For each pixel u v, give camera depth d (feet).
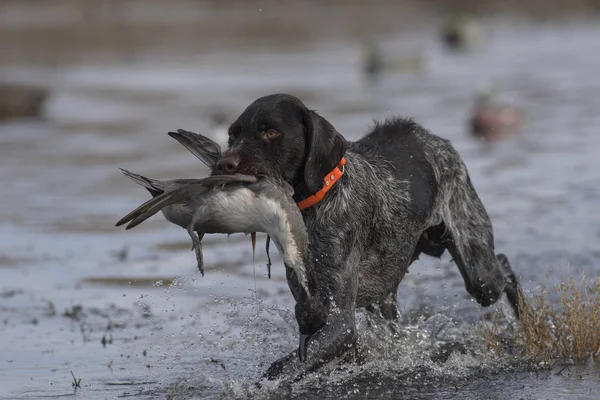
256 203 72.08
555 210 163.84
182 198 72.33
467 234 100.01
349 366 89.10
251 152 79.56
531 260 129.70
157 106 364.79
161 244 151.12
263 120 80.43
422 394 81.92
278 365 82.28
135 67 540.11
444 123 287.07
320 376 85.35
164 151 248.93
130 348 99.66
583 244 138.31
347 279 85.25
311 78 458.91
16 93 337.31
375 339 95.20
